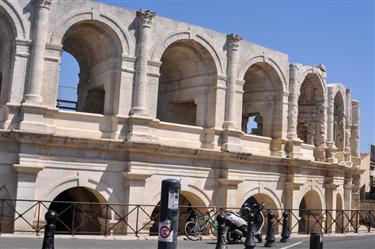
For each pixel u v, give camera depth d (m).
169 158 32.16
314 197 43.03
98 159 29.64
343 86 48.38
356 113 54.44
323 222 42.91
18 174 26.78
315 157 43.84
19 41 27.80
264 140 38.88
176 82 38.25
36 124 27.39
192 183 33.25
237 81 36.31
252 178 36.75
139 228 30.16
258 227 29.19
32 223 26.97
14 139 26.91
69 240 24.89
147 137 30.86
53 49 28.70
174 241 16.14
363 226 55.16
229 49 35.94
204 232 32.88
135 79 31.27
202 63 35.69
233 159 34.91
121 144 29.77
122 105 30.73
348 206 47.50
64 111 29.08
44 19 28.27
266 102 40.59
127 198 30.16
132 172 30.03
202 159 33.81
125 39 31.09
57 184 28.25
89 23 30.59
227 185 34.47
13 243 22.44
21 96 27.77
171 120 39.06
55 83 28.70
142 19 31.59
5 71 28.53
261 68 39.78
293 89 40.56
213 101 35.25
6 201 26.36
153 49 32.12
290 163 38.84
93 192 30.12
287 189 39.31
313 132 45.03
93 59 33.97
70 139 28.20
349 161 49.31
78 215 34.84
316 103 45.12
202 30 34.56
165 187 16.30
